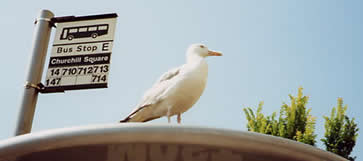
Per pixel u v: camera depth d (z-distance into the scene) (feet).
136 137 9.93
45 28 17.10
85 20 16.90
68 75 16.16
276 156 10.55
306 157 10.68
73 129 10.07
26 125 15.57
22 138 10.32
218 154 10.48
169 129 9.91
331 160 10.95
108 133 9.93
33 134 10.31
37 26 17.13
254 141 10.19
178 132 9.91
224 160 10.75
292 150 10.51
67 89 15.97
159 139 9.95
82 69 16.14
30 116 15.78
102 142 10.05
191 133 9.93
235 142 10.10
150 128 9.93
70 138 10.02
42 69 16.69
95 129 9.98
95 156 10.73
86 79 15.94
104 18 16.83
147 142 10.05
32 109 15.93
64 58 16.48
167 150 10.36
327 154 10.93
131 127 9.95
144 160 10.79
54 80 16.20
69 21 17.03
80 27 16.85
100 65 16.06
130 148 10.32
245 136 10.16
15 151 10.32
